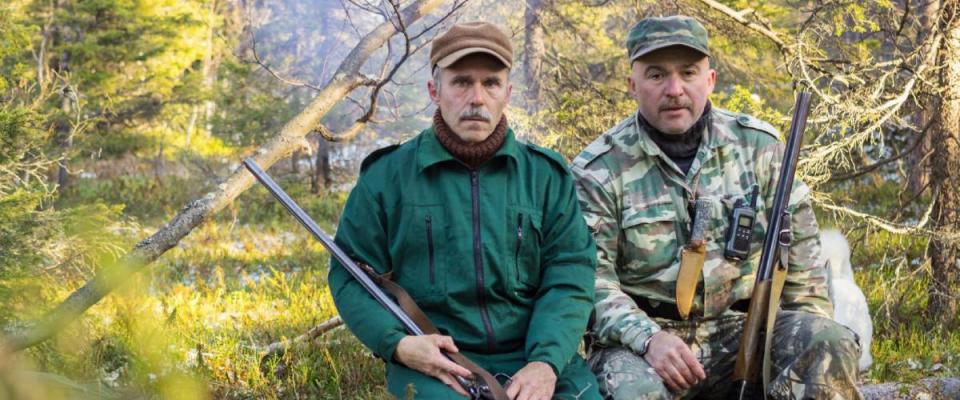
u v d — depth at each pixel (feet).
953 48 22.99
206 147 64.03
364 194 10.36
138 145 57.26
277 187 10.44
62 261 12.75
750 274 11.44
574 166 11.59
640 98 11.31
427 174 10.14
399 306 9.91
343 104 46.32
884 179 42.98
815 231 11.61
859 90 22.44
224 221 51.42
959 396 13.98
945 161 23.38
